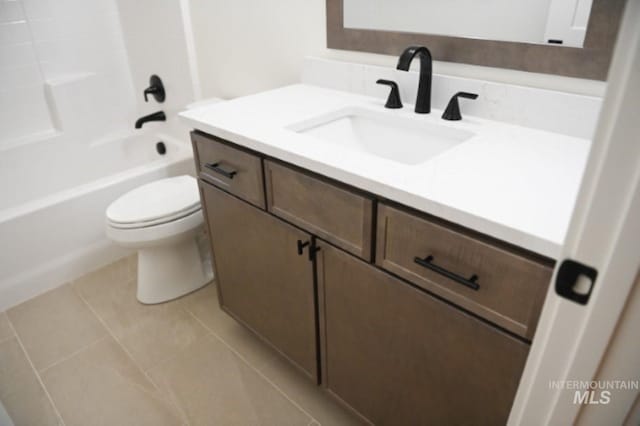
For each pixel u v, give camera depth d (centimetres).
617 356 50
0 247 182
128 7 236
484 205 76
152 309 187
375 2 133
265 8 168
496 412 87
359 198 92
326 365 129
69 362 162
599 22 95
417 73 130
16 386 152
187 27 204
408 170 90
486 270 77
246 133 114
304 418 140
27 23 220
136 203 175
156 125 258
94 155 253
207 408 143
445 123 118
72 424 139
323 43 154
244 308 155
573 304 50
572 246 48
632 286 45
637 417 55
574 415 58
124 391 150
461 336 86
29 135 235
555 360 56
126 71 260
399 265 92
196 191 184
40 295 196
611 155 42
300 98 145
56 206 193
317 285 116
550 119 109
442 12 120
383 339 104
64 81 234
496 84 115
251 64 186
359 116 136
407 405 108
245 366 159
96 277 208
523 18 106
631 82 38
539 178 85
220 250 151
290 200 111
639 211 41
